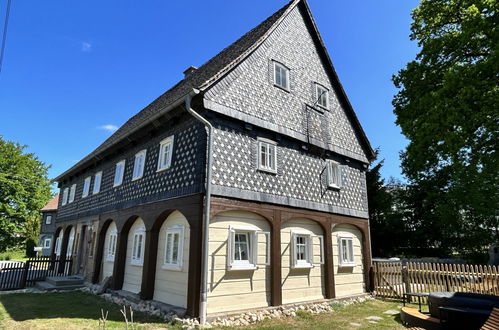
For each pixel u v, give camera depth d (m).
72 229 18.14
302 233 10.21
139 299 9.24
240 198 8.47
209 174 7.80
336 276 11.46
